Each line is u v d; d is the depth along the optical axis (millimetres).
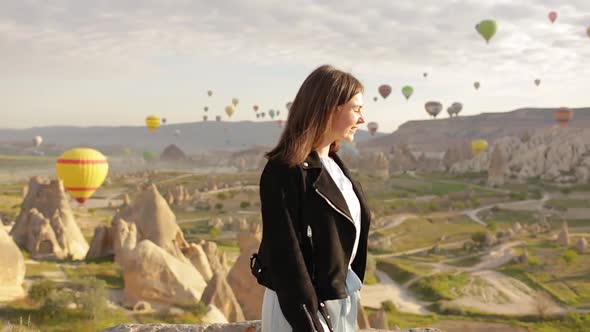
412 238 101938
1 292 29641
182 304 33500
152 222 46469
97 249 46812
